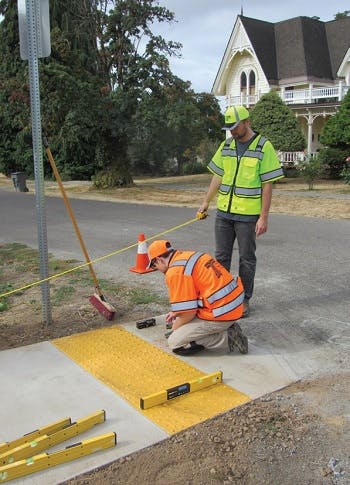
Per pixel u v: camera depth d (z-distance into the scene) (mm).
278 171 4617
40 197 4531
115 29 20594
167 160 34375
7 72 23312
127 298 5582
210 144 33469
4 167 33281
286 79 31125
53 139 21500
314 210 12539
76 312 5137
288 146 22734
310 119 28828
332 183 21438
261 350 4176
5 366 3865
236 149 4742
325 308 5188
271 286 5973
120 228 10609
